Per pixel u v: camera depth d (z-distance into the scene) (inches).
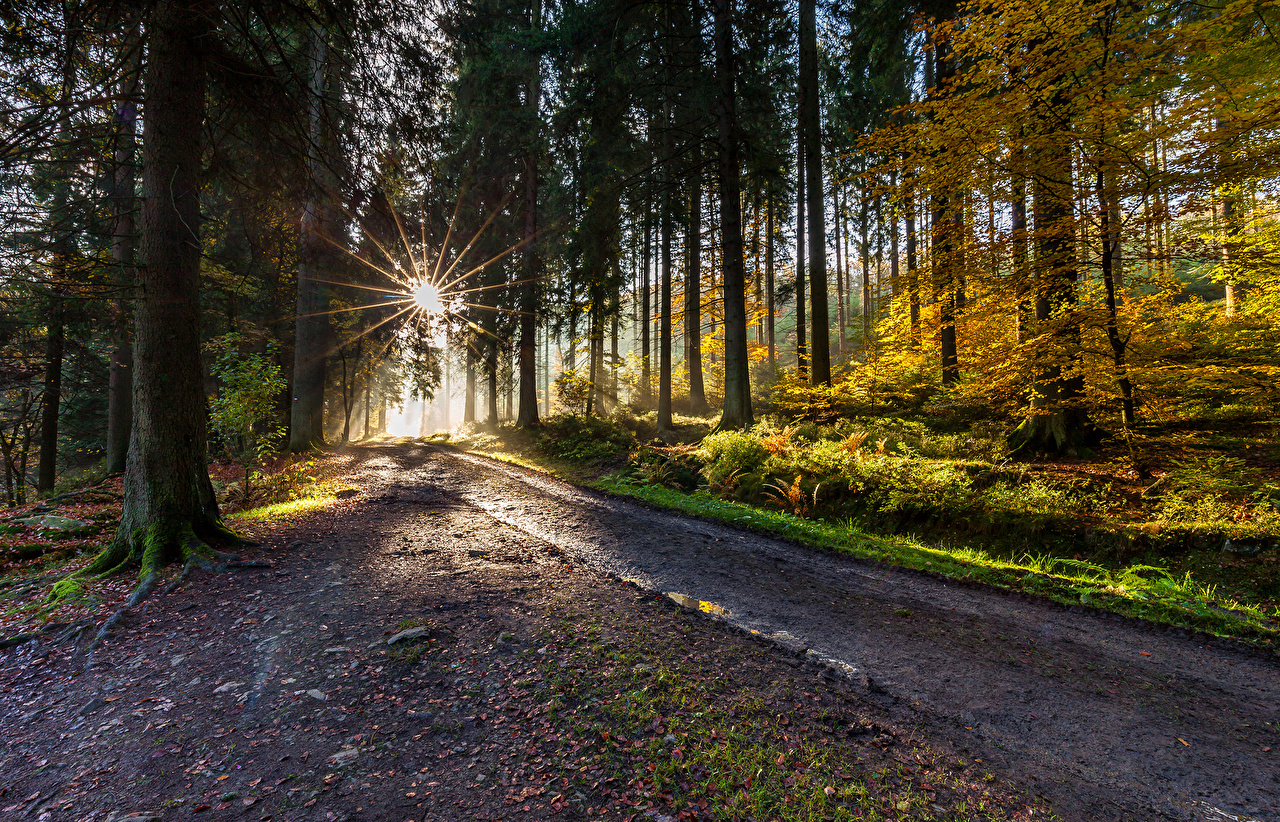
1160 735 127.4
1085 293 337.4
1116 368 293.4
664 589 231.6
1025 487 317.7
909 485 347.6
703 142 610.9
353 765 118.4
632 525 351.9
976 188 323.9
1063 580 233.9
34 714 142.3
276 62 310.8
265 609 203.3
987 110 293.9
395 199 413.4
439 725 133.1
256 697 146.4
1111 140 278.4
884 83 600.7
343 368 1065.5
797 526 334.0
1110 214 293.6
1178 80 283.0
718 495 445.4
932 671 159.5
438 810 104.7
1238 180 259.0
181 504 263.0
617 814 103.5
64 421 832.3
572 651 170.7
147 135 260.1
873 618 199.9
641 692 146.7
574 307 766.5
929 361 727.1
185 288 269.4
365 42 311.1
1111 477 312.8
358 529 328.2
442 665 162.4
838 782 112.0
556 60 622.5
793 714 137.0
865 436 450.3
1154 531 254.1
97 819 103.2
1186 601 204.8
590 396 910.4
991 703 142.3
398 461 690.2
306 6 290.0
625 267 869.8
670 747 123.7
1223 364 297.6
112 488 506.0
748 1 540.7
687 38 568.7
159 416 261.6
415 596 216.8
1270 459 289.0
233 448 650.8
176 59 261.3
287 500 434.0
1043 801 106.2
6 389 634.2
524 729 131.5
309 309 760.3
